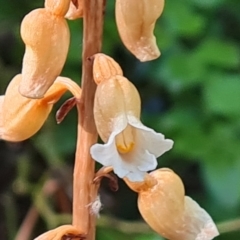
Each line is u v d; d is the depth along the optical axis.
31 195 0.33
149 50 0.16
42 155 0.33
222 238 0.30
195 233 0.17
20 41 0.32
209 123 0.29
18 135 0.17
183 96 0.30
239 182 0.28
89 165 0.17
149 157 0.15
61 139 0.31
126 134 0.15
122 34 0.16
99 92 0.15
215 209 0.30
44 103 0.17
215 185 0.28
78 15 0.16
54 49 0.16
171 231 0.17
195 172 0.33
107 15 0.31
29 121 0.17
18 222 0.35
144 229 0.28
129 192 0.34
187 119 0.30
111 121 0.15
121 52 0.33
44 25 0.16
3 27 0.33
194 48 0.31
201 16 0.31
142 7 0.16
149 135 0.15
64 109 0.17
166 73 0.30
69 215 0.31
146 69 0.33
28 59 0.16
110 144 0.15
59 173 0.32
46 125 0.31
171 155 0.31
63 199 0.32
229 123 0.29
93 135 0.17
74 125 0.32
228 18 0.33
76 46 0.30
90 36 0.16
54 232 0.17
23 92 0.16
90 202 0.17
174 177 0.17
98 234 0.29
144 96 0.33
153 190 0.17
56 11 0.16
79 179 0.17
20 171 0.33
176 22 0.31
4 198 0.34
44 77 0.16
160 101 0.33
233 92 0.29
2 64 0.33
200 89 0.30
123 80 0.16
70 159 0.33
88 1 0.16
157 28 0.31
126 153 0.15
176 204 0.17
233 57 0.30
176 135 0.29
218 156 0.29
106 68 0.16
